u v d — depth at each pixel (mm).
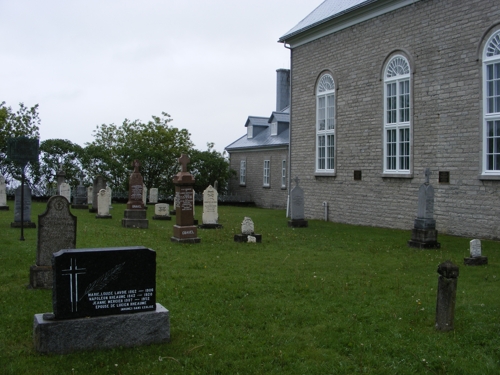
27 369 5785
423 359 6332
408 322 7875
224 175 45625
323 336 7238
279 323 7781
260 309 8484
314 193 27172
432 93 20297
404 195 21641
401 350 6727
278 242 16750
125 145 45812
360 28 23875
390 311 8422
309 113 27547
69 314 6301
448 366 6215
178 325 7508
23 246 14117
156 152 43188
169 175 44156
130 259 6578
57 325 6191
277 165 41531
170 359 6211
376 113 23062
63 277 6250
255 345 6840
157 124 47781
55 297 6234
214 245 15711
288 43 28812
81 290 6336
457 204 19281
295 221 22453
